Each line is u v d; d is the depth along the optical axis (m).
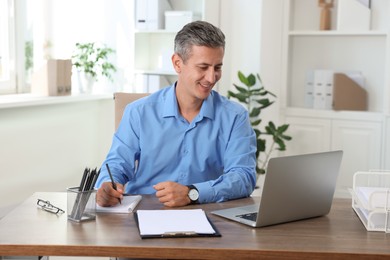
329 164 2.01
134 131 2.48
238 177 2.30
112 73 4.88
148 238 1.77
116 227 1.88
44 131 4.33
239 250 1.69
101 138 4.92
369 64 4.68
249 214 2.03
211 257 1.69
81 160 4.74
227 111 2.48
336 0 4.76
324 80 4.67
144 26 4.69
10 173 4.06
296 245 1.73
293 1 4.88
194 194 2.18
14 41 4.41
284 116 4.81
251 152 2.44
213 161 2.48
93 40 4.89
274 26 4.69
